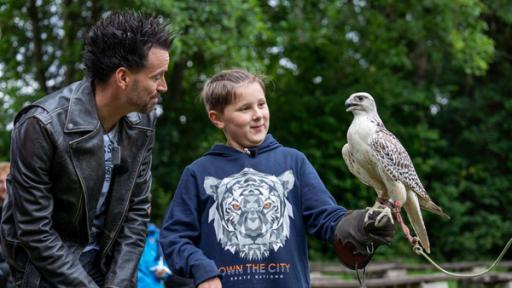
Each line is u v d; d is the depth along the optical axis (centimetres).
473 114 1538
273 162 291
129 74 258
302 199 289
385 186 308
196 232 288
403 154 302
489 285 795
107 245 271
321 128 1399
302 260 285
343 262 268
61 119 253
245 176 287
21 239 252
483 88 1555
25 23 1163
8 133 1151
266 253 279
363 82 1415
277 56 1397
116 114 266
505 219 1526
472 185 1488
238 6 959
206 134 1273
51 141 250
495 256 1484
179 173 1230
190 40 940
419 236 313
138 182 280
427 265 1025
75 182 255
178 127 1270
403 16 1408
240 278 278
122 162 271
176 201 293
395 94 1415
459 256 1454
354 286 639
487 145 1537
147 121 279
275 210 283
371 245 260
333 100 1397
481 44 1302
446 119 1552
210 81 302
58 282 253
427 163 1416
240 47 970
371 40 1397
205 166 293
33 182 251
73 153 254
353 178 1380
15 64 1167
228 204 285
